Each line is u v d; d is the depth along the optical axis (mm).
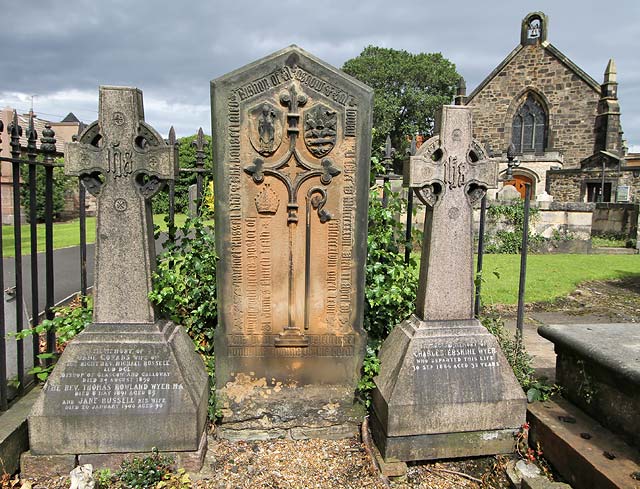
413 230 4477
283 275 3518
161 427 2963
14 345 3578
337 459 3303
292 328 3559
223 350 3541
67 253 11359
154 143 3031
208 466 3086
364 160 3424
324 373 3615
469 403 3174
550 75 28656
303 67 3297
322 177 3414
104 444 2947
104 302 3088
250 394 3549
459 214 3279
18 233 3277
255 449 3410
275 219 3463
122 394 2961
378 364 3471
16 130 3225
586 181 24562
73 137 3490
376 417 3379
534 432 3250
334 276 3547
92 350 3014
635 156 35156
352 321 3588
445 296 3320
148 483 2844
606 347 3080
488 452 3270
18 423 2926
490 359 3264
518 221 14578
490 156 3365
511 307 7531
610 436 2945
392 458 3164
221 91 3260
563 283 9320
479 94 30047
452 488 3020
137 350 3031
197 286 4172
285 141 3367
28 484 2791
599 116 27609
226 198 3393
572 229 14594
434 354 3221
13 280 7496
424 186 3230
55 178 20797
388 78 40031
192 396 3010
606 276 10250
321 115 3330
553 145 29031
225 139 3320
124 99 2963
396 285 4121
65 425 2900
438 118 3270
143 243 3064
